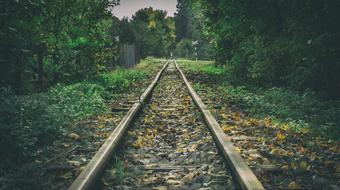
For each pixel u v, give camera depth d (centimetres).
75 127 811
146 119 937
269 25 1428
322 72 1137
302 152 628
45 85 1284
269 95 1269
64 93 1110
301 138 733
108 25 1806
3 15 855
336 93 1138
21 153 588
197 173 523
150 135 785
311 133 778
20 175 496
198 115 977
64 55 1416
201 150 655
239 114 1005
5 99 745
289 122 871
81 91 1230
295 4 1157
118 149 647
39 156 600
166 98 1385
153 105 1186
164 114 1022
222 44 2178
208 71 2909
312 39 1119
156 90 1636
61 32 1393
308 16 1129
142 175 527
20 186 470
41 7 973
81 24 1530
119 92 1532
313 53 1115
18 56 917
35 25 1077
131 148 679
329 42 1070
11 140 591
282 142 692
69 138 728
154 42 7381
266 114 1012
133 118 895
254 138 710
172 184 492
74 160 582
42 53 1201
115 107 1104
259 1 1403
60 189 454
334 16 1065
